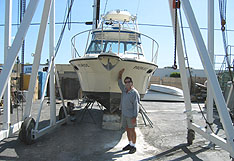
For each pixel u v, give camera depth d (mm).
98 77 5496
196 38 3443
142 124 6648
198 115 8430
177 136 5258
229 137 3064
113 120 6039
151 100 14852
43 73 14430
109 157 3830
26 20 3553
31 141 4391
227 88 10102
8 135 4504
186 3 3604
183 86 4688
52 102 5320
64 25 5281
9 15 4410
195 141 4801
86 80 5883
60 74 16203
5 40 4383
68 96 14797
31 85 4531
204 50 3398
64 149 4188
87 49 6953
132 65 5293
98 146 4426
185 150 4199
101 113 8453
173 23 4668
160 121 7156
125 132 5594
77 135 5191
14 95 9352
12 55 3416
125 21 8469
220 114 3141
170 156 3873
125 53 6586
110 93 5574
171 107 11234
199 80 19250
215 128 6289
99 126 6203
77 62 5672
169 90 14898
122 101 4270
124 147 4223
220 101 3168
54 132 5398
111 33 7027
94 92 5852
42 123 6469
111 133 5461
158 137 5160
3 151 3990
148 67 5781
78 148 4273
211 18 4152
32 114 8062
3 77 3320
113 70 5156
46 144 4449
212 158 3764
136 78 5727
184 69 4660
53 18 5426
